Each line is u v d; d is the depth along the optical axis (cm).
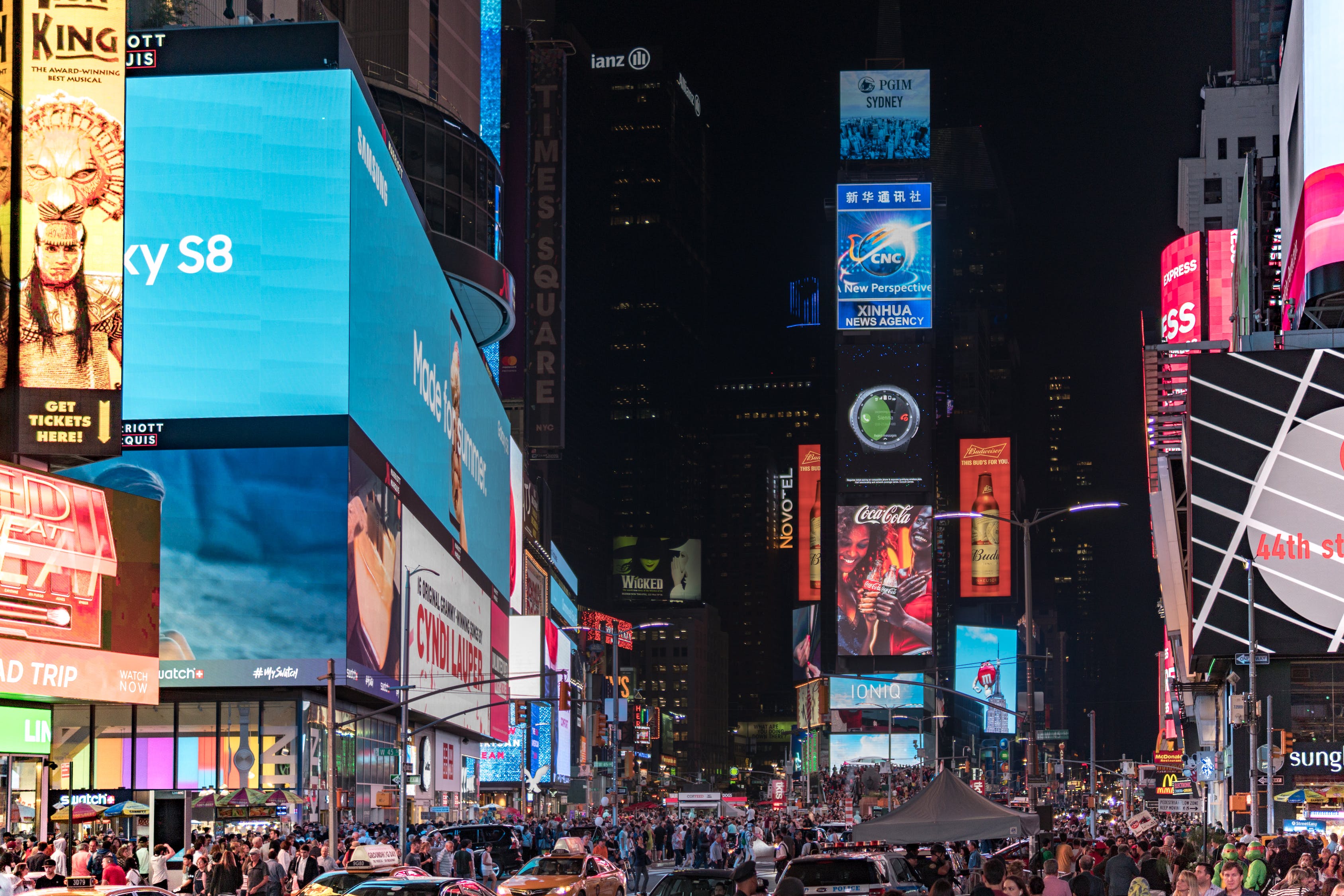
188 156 6838
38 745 4822
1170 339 12219
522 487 14912
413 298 8300
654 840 8481
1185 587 7325
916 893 2794
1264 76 14700
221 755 6456
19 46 4278
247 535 6500
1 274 4212
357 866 3095
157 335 6681
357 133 7019
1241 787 6109
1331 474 5931
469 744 10869
